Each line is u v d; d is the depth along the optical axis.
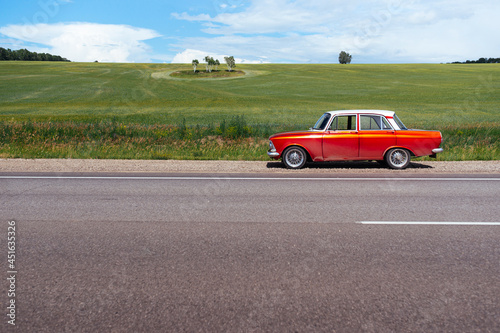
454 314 2.66
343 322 2.57
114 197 6.39
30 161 10.75
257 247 3.97
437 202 5.97
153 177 8.42
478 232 4.45
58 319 2.59
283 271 3.37
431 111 38.22
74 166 9.91
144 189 7.09
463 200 6.11
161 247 3.98
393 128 9.56
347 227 4.67
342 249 3.91
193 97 57.12
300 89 67.31
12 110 39.19
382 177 8.40
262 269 3.41
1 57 136.75
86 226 4.72
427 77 82.62
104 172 9.11
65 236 4.33
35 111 38.34
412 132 9.52
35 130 16.81
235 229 4.60
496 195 6.48
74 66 113.12
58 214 5.29
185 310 2.71
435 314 2.66
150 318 2.61
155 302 2.83
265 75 94.94
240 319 2.60
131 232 4.49
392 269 3.41
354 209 5.55
